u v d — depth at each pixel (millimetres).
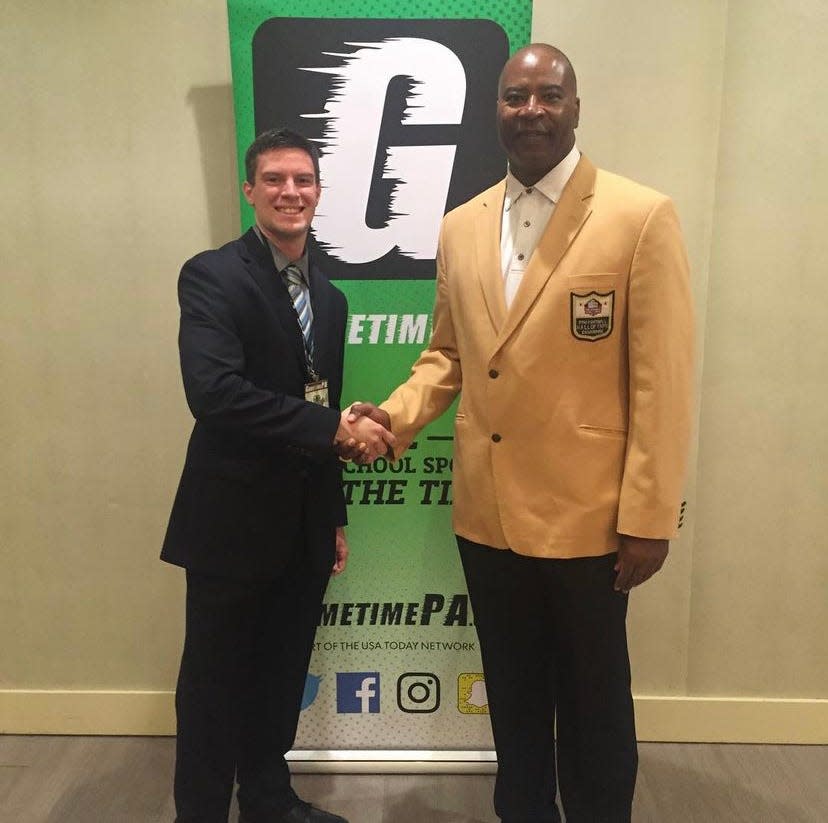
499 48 1678
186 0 1807
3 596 2092
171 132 1864
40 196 1899
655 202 1271
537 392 1332
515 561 1444
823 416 1950
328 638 1949
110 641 2105
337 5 1666
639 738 2100
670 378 1272
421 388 1573
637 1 1784
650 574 1357
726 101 1823
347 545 1887
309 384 1481
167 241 1914
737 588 2045
